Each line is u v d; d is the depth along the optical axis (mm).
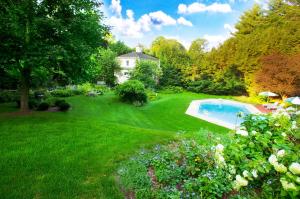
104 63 41594
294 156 3209
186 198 4145
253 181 4066
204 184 4395
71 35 11656
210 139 6574
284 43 34250
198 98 35844
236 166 4051
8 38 10609
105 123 10641
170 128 15719
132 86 24797
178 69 48250
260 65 32656
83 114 18016
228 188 4250
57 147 6891
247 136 4340
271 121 4492
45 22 10578
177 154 5902
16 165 5516
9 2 10547
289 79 27922
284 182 2955
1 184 4633
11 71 14898
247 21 44094
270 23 41312
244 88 38625
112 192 4523
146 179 4875
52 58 10805
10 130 8453
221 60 43094
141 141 7898
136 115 19844
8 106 17641
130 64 48406
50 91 26766
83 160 6031
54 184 4727
